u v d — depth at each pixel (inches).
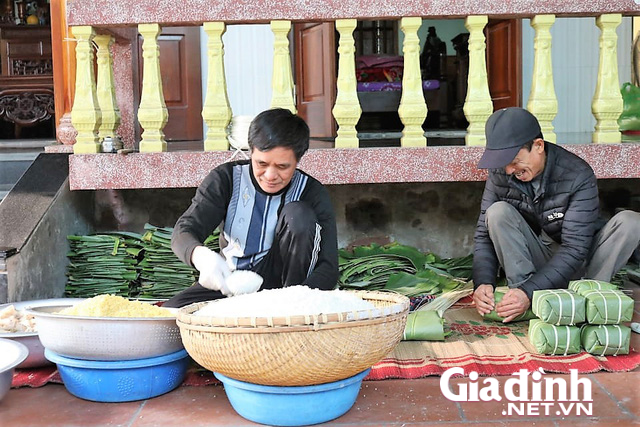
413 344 109.5
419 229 174.9
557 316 101.0
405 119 150.0
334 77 221.1
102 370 87.3
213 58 147.4
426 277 147.8
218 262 89.9
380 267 153.4
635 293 148.8
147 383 88.7
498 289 122.3
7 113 284.4
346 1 144.3
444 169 148.9
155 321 86.0
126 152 148.3
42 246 144.3
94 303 90.4
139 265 157.0
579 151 148.5
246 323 75.0
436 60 331.3
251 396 80.7
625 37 232.2
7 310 104.9
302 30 236.1
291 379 77.3
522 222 121.2
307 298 82.5
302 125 93.4
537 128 113.9
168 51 234.8
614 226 122.6
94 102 149.5
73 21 145.0
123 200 174.1
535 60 148.4
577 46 231.6
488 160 112.0
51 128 318.7
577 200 116.5
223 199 104.4
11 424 82.5
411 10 144.3
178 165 148.7
